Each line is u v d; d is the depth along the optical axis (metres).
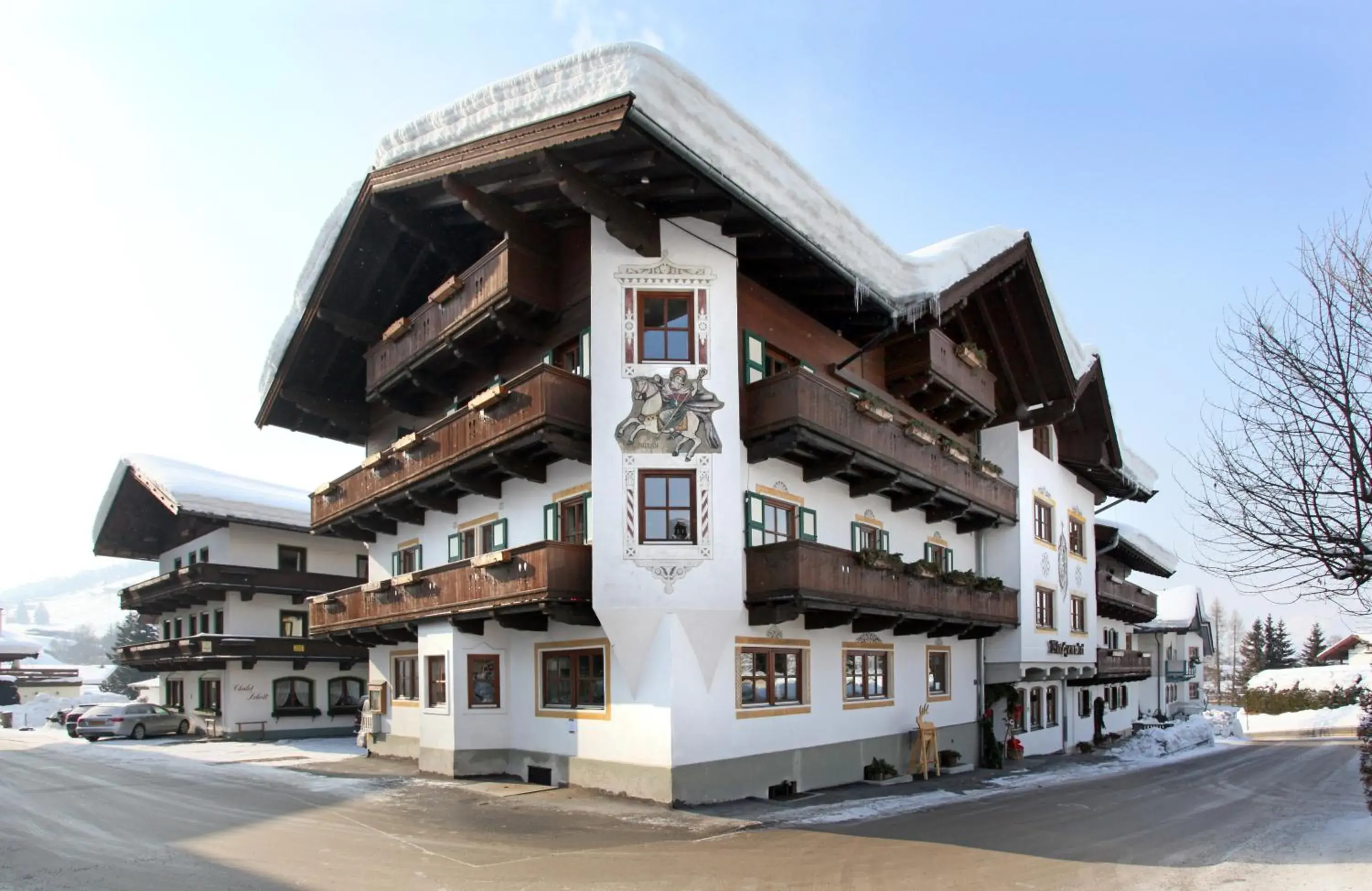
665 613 16.03
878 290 19.12
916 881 10.52
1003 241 23.88
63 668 70.50
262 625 36.12
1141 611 42.56
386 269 22.30
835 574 17.20
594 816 14.73
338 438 27.11
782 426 16.73
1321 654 87.19
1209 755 35.66
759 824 14.31
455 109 16.89
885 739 21.56
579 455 16.77
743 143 15.91
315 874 10.57
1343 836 13.61
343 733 37.44
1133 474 35.03
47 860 11.23
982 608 23.78
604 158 15.28
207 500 34.41
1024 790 20.42
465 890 9.90
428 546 23.28
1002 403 27.02
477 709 19.56
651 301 16.94
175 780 19.17
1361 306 9.47
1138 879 10.74
